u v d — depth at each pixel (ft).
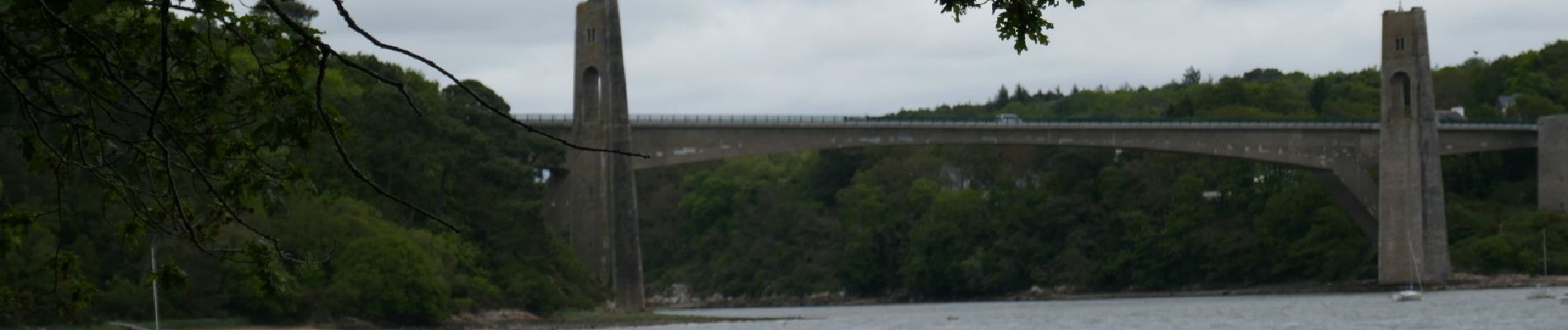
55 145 63.77
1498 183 654.94
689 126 479.41
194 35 58.29
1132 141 545.85
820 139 497.05
